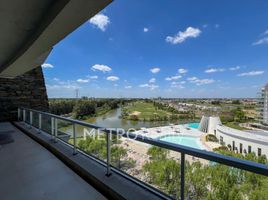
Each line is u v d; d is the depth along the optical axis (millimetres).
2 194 2521
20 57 3764
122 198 2145
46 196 2457
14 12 2184
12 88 9891
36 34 2645
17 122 8469
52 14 2018
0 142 5348
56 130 4828
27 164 3676
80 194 2498
